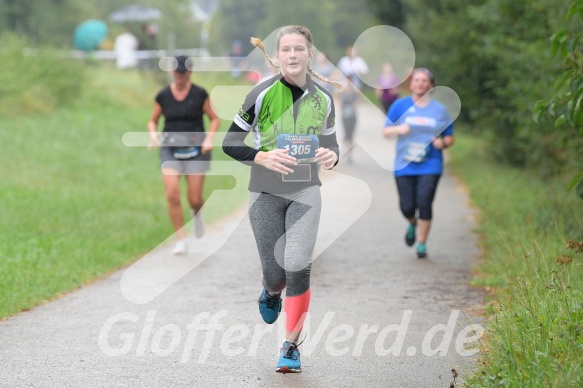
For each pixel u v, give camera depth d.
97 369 14.01
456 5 46.97
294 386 13.26
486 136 50.09
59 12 99.06
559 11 27.94
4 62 55.25
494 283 20.12
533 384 11.32
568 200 27.08
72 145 46.09
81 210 31.09
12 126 48.09
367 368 14.20
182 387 13.16
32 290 19.59
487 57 39.00
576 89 17.31
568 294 15.05
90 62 72.88
